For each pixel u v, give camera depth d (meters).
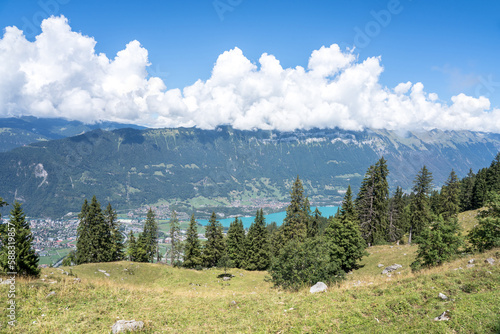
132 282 42.88
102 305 14.49
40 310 13.05
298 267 22.09
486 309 10.03
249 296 17.02
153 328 11.74
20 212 22.64
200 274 49.47
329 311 12.22
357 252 34.31
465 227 47.16
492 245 21.94
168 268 49.72
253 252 55.97
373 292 14.10
